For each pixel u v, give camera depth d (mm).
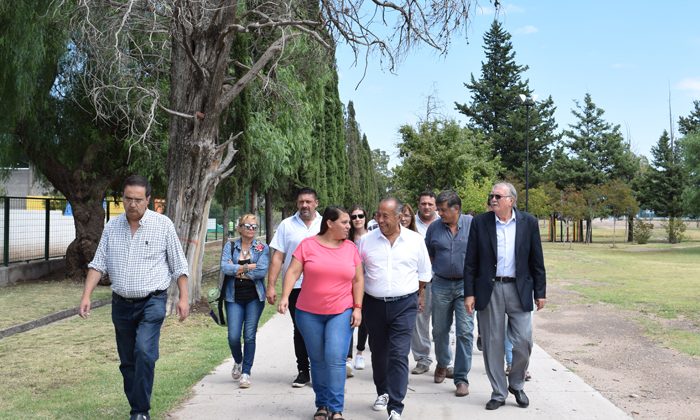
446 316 6785
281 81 15609
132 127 13719
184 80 11867
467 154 38594
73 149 17484
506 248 5922
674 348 9055
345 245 5562
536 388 6641
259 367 7570
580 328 10828
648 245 50250
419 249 5793
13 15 13531
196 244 11938
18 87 13789
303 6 12617
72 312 11945
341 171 34781
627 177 62719
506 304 5922
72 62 15742
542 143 61094
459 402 6125
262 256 6809
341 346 5363
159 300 5090
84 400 6062
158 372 7219
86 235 17484
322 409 5520
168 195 11961
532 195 47750
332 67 15688
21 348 8672
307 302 5469
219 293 6828
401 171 39688
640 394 6594
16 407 5840
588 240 52719
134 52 14508
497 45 63219
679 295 15562
